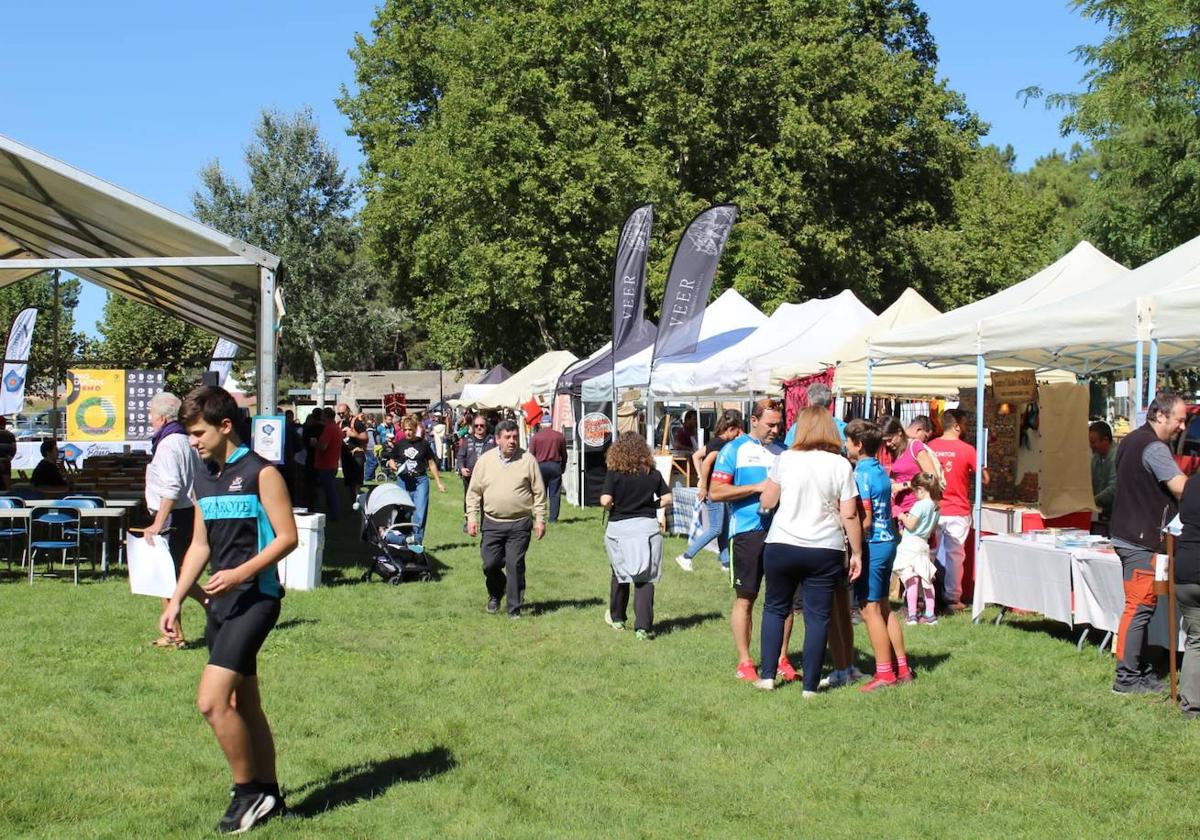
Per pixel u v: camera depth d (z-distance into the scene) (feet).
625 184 96.27
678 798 17.63
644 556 29.37
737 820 16.72
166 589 33.53
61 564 41.60
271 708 22.63
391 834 15.93
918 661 26.81
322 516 38.37
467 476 56.03
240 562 15.81
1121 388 61.72
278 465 36.50
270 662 26.76
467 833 15.98
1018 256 146.51
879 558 24.07
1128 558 23.45
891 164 114.83
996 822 16.63
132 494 43.01
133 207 37.88
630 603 35.47
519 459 32.65
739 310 67.26
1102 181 72.23
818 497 23.03
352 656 27.53
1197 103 57.16
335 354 147.64
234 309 65.98
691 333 54.03
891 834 16.15
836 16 108.88
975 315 37.14
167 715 21.75
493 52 100.07
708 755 19.80
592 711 22.61
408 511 40.14
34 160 36.99
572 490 76.54
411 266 123.03
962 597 34.86
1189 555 21.33
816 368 48.39
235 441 16.07
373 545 40.16
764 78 102.78
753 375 52.80
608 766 19.16
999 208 151.94
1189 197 63.26
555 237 98.12
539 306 104.06
